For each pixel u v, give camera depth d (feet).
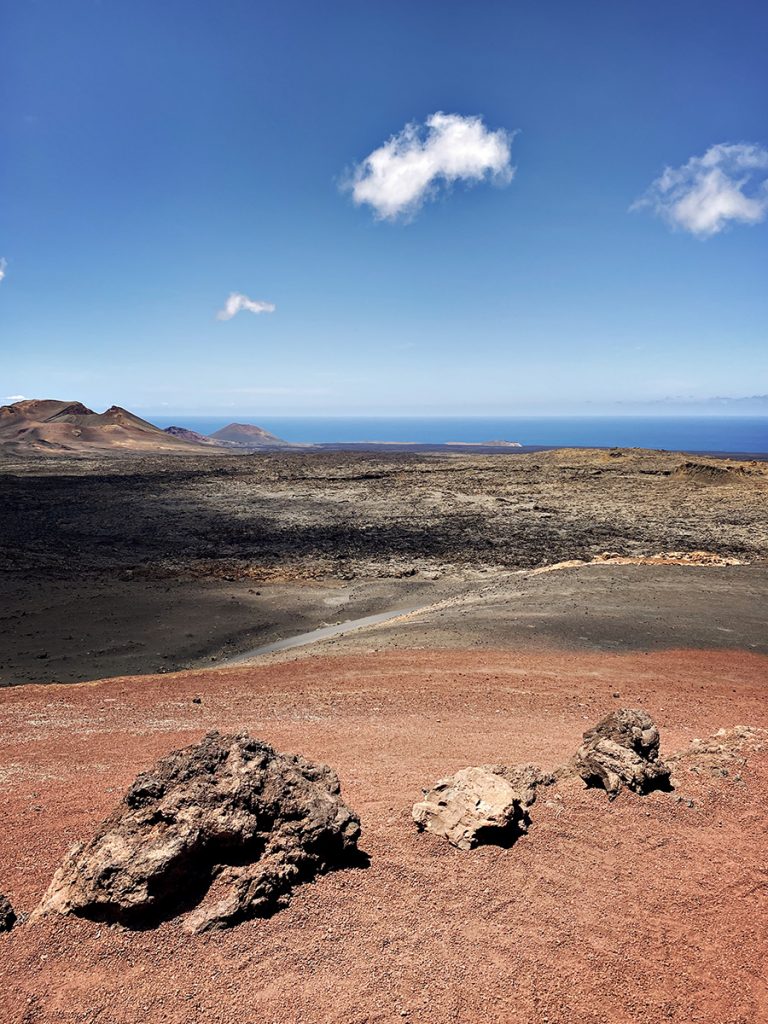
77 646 88.48
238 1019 16.74
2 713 50.49
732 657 66.08
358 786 32.45
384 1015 17.12
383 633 81.10
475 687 56.75
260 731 44.91
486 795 25.94
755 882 23.77
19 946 18.49
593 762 30.71
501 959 19.27
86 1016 16.52
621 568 108.58
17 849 26.21
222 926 19.36
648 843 25.80
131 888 18.98
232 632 97.19
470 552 158.92
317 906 20.76
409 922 20.47
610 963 19.43
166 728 46.01
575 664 64.03
